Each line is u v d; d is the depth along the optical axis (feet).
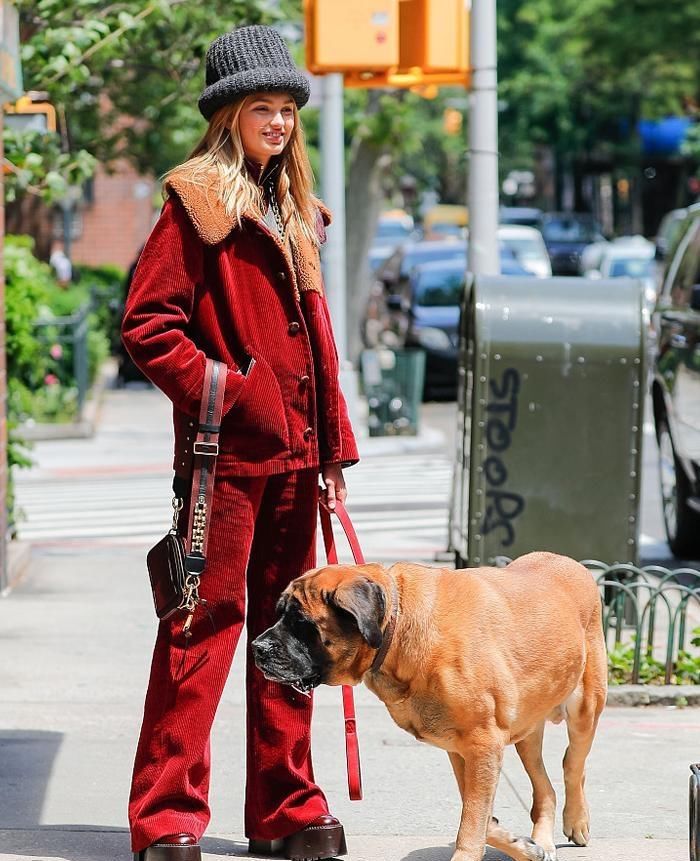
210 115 24.47
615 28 212.02
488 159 57.93
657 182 317.63
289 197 25.05
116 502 69.26
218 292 24.07
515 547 42.52
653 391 58.70
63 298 109.29
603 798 28.99
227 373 23.71
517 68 269.23
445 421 101.96
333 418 25.26
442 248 136.46
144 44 76.38
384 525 61.52
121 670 38.09
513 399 42.27
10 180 59.88
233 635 24.26
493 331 42.19
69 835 26.13
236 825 27.14
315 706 35.81
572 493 42.50
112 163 112.37
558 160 347.97
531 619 23.71
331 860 24.97
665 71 234.79
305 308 25.00
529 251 161.17
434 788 29.43
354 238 114.01
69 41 59.77
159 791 23.84
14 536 55.52
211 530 24.04
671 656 37.06
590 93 275.80
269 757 24.99
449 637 22.61
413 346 114.83
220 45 24.43
